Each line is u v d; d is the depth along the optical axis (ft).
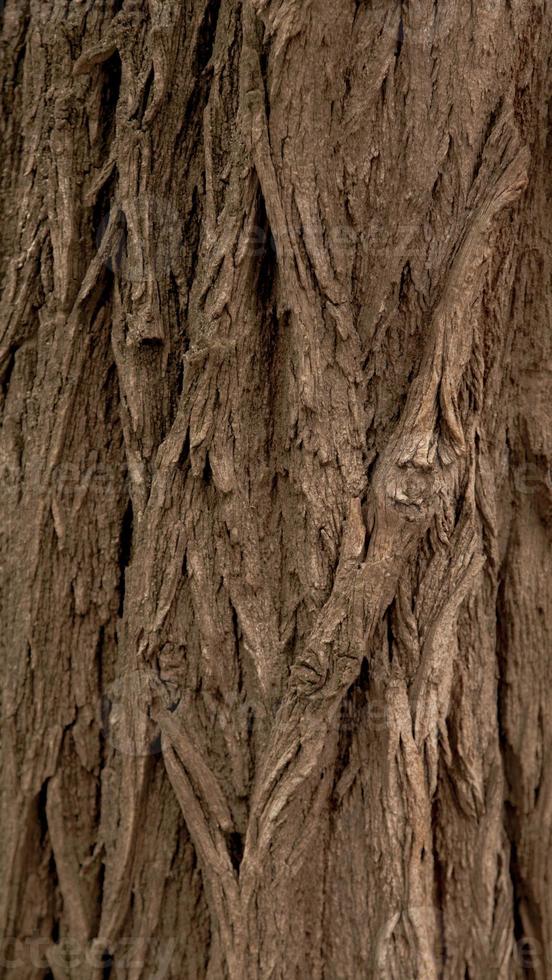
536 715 4.07
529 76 3.92
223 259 3.82
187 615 3.88
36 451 4.00
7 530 4.04
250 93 3.78
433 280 3.86
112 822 3.94
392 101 3.80
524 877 4.06
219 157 3.87
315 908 3.87
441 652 3.84
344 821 3.86
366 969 3.84
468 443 3.89
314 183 3.79
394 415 3.86
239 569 3.86
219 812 3.83
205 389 3.84
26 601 3.99
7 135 4.12
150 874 3.91
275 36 3.73
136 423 3.92
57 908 4.01
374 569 3.77
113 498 3.99
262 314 3.87
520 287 4.04
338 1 3.74
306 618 3.83
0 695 4.01
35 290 4.03
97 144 3.98
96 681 3.99
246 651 3.85
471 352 3.88
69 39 4.00
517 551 4.08
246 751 3.85
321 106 3.78
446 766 3.95
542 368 4.07
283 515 3.88
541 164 4.00
